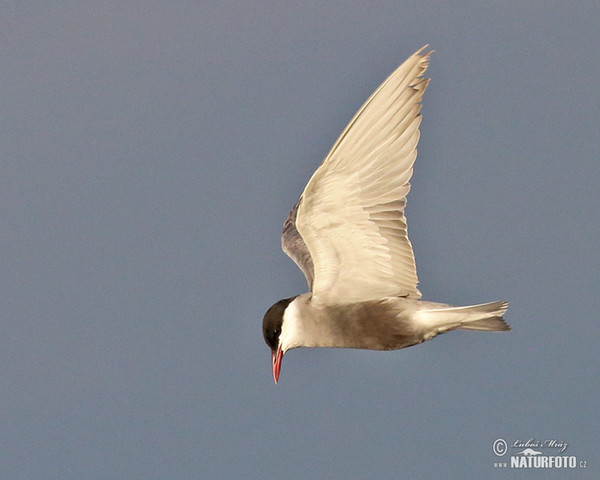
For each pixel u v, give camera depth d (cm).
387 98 1216
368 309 1312
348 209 1252
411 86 1222
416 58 1217
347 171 1227
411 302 1311
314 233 1270
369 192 1247
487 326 1316
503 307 1270
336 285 1309
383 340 1324
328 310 1323
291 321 1346
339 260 1291
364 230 1269
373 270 1295
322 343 1348
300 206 1244
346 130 1207
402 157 1245
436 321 1302
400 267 1294
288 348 1357
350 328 1324
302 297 1352
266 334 1373
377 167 1238
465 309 1284
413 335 1312
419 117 1238
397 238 1277
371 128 1217
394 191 1255
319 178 1222
